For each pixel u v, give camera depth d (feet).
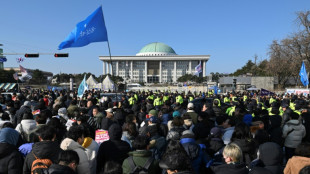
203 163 12.73
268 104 47.55
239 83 156.56
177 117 16.97
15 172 11.26
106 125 18.30
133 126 15.67
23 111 22.74
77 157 9.68
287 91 82.69
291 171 11.18
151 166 10.96
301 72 74.69
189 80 423.23
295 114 19.44
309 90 74.28
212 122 20.99
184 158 8.25
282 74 155.12
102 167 12.64
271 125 21.33
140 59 550.36
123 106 31.50
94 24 28.78
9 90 85.10
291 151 19.52
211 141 14.75
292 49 132.46
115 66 565.94
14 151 11.73
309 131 21.13
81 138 12.05
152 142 13.43
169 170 8.34
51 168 9.25
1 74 215.31
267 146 11.67
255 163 11.98
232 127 17.94
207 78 404.16
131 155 11.42
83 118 17.74
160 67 553.23
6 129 12.14
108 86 116.57
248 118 23.30
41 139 11.66
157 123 18.65
